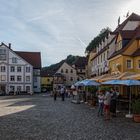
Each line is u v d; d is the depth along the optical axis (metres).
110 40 57.72
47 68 152.12
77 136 15.33
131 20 52.34
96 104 37.78
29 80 107.69
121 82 25.36
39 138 14.71
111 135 15.69
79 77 125.06
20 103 44.84
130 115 24.20
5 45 105.88
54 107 35.94
